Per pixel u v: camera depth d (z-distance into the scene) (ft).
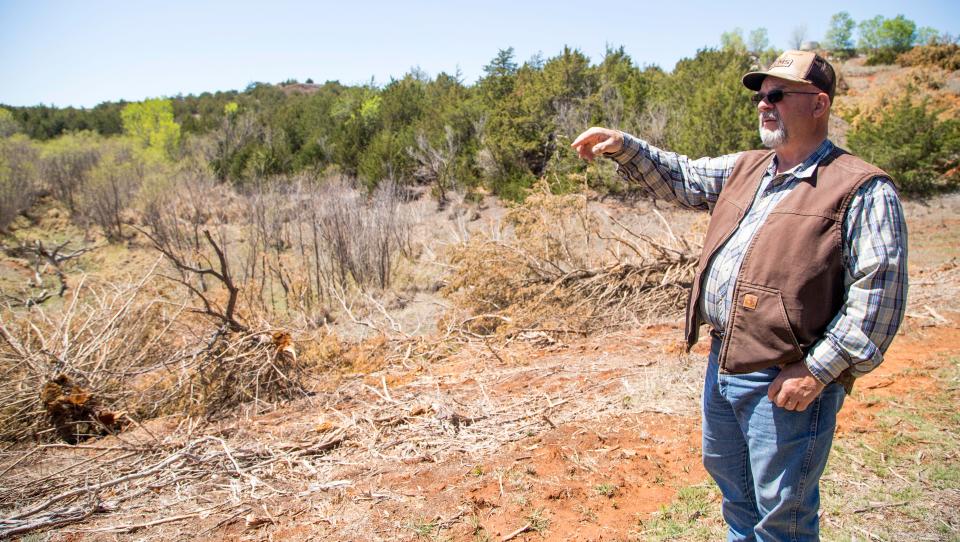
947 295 22.13
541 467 11.48
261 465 12.33
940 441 11.68
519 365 18.34
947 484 10.23
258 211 43.65
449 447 12.59
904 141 48.26
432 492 10.78
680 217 43.01
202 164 69.31
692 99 51.26
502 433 13.07
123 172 60.34
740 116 45.37
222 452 12.84
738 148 45.55
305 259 36.37
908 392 14.06
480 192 56.13
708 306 7.02
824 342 5.91
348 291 32.14
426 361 19.85
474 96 65.72
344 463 12.23
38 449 13.66
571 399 14.71
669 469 11.34
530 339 21.33
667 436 12.51
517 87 59.26
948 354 16.39
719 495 10.35
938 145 46.85
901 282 5.67
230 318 18.21
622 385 15.35
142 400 16.69
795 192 6.27
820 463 6.35
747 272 6.37
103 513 10.85
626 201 47.19
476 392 15.90
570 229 27.86
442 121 63.21
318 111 79.30
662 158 7.72
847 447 11.69
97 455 13.56
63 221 59.57
